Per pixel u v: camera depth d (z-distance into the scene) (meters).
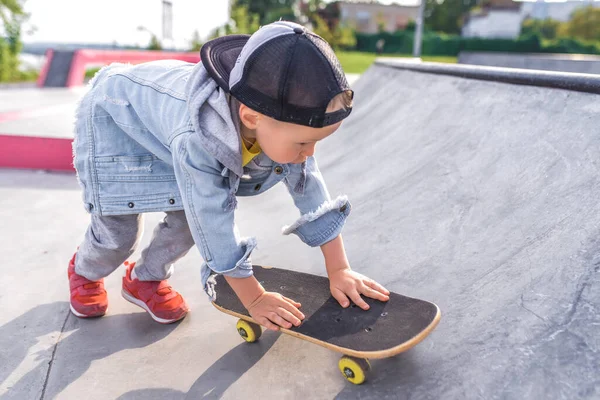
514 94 2.39
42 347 1.68
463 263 1.70
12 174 4.20
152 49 21.06
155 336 1.74
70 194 3.59
